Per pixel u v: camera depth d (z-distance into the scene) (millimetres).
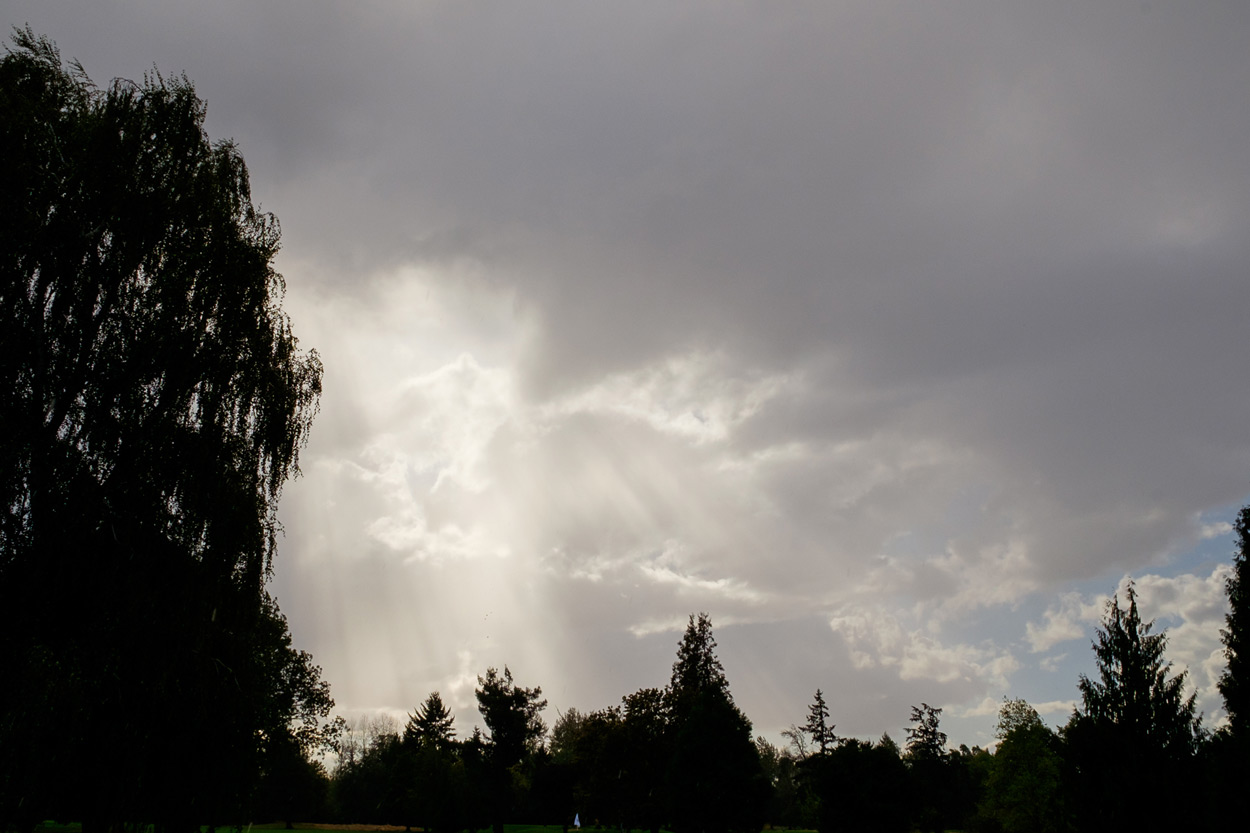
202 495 20703
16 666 17125
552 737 141000
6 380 18031
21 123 19188
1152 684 22812
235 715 21422
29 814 17094
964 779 106812
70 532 18016
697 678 85188
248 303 23031
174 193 21812
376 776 123125
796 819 124875
